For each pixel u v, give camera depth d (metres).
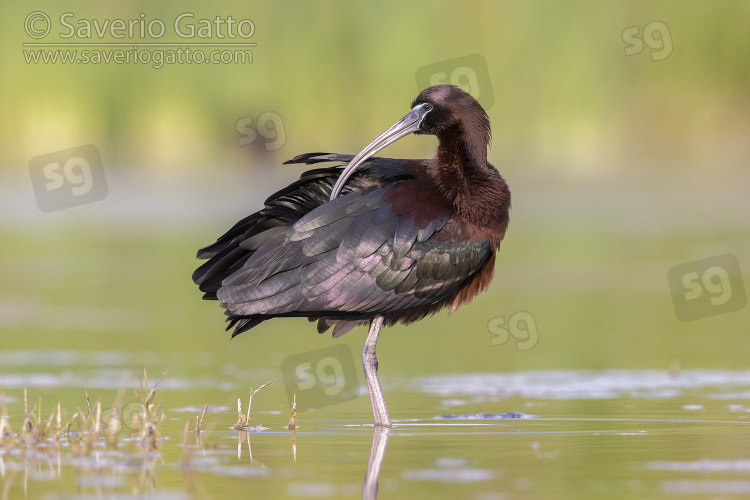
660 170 33.88
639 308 18.09
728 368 13.32
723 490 7.24
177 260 22.64
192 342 15.52
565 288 19.97
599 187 33.03
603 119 33.94
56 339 15.44
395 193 10.69
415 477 7.70
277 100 33.38
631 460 8.29
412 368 13.75
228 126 33.53
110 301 18.86
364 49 33.47
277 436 9.47
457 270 10.74
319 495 7.12
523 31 33.69
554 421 10.14
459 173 10.97
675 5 34.38
